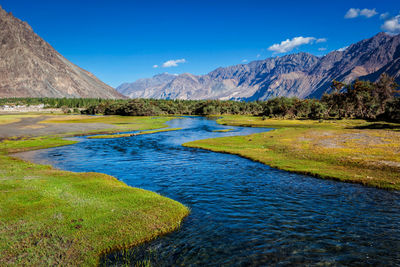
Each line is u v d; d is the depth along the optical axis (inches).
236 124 4365.2
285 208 752.3
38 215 642.8
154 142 2329.0
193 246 537.0
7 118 5565.9
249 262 480.1
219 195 875.4
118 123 4571.9
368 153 1498.5
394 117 3986.2
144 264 469.7
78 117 6387.8
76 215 649.6
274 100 7234.3
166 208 717.9
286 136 2460.6
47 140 2327.8
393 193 880.9
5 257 470.3
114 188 896.9
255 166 1339.8
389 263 475.8
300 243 549.6
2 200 730.2
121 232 577.3
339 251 517.3
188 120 5910.4
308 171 1175.0
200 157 1605.6
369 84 5703.7
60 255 486.6
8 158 1545.3
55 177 1046.4
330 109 6117.1
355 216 689.0
